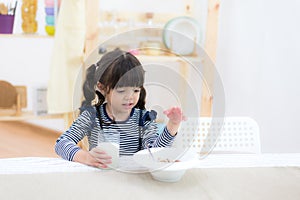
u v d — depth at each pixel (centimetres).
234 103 234
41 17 288
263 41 213
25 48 300
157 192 72
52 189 72
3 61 302
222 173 83
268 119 213
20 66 302
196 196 71
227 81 237
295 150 199
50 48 296
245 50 225
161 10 274
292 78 198
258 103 218
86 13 210
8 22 224
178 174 77
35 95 232
